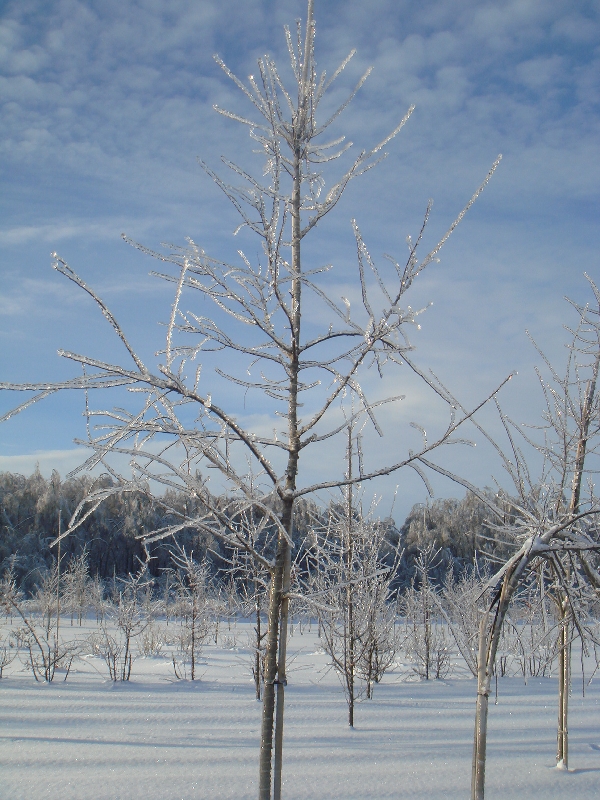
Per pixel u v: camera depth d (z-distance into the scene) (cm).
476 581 1447
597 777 613
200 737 762
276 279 356
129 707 949
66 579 2512
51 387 292
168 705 970
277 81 404
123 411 330
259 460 354
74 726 819
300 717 891
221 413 331
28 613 2473
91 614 2711
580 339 644
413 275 343
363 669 1095
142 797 542
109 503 3531
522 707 1002
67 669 1271
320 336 385
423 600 1508
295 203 409
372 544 1046
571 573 604
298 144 402
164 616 2320
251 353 384
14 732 779
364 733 792
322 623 1041
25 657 1533
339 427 377
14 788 564
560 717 656
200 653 1577
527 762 664
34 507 3556
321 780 591
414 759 670
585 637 518
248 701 1016
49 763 644
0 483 3697
